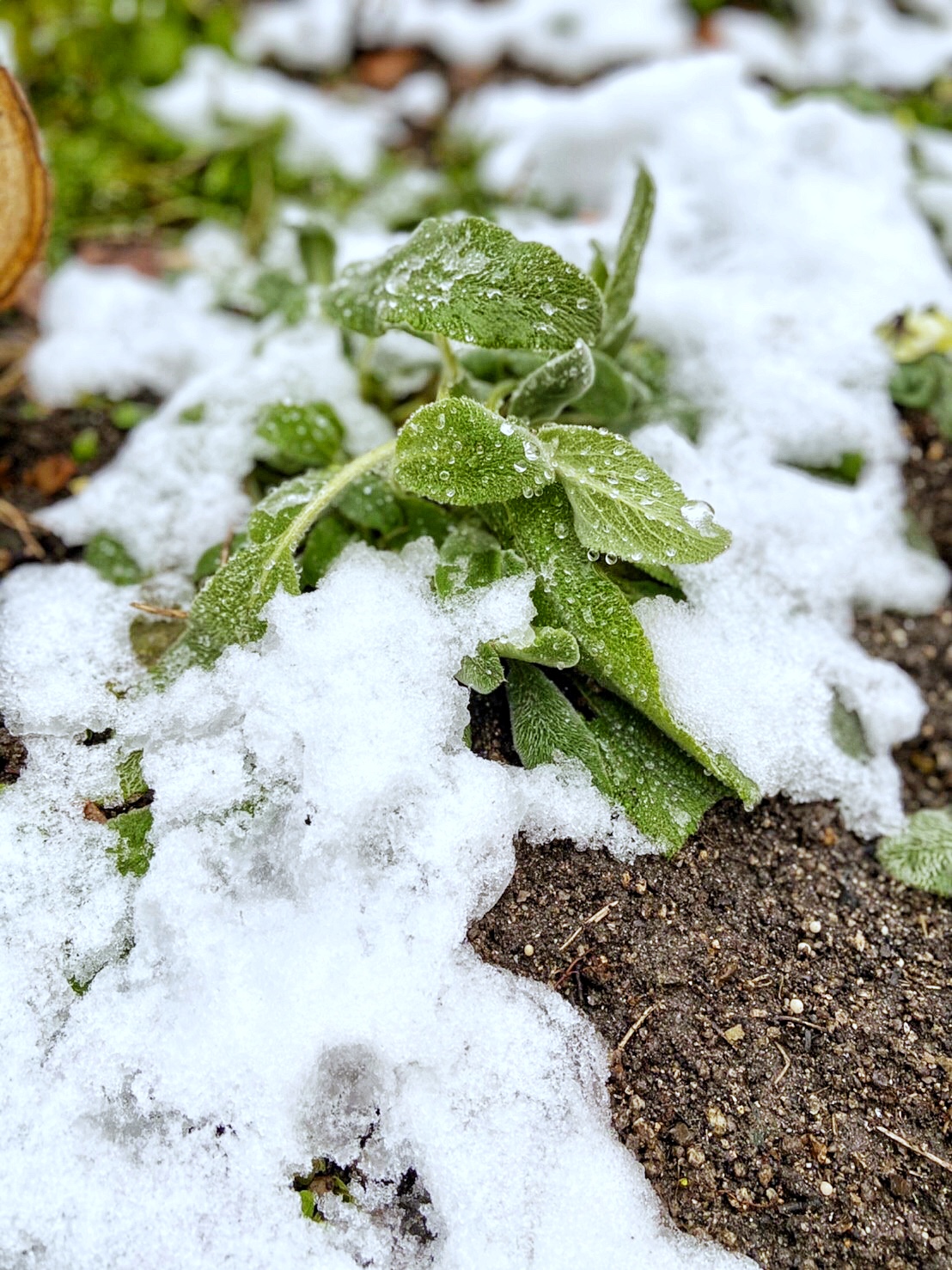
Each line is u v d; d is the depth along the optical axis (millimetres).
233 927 232
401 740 237
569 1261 213
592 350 270
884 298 368
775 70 510
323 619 250
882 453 341
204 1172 218
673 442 300
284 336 352
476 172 468
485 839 238
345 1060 225
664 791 256
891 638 325
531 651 237
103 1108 222
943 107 502
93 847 246
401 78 530
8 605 294
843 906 264
